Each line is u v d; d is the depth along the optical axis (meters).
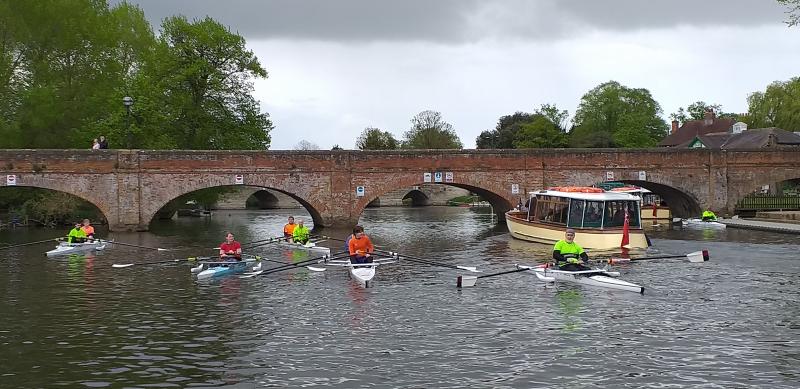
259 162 49.81
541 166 53.88
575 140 105.50
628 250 36.94
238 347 18.19
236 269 30.09
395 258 32.06
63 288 26.66
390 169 51.81
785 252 35.19
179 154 48.62
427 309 22.41
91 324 20.75
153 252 38.06
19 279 28.81
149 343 18.62
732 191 56.94
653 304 22.78
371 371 16.12
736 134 85.56
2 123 54.59
